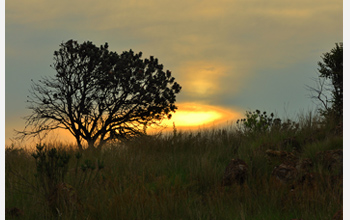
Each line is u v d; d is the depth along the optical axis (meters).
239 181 10.47
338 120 14.39
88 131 24.94
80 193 9.13
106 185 9.92
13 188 9.77
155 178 10.95
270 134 14.36
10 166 11.91
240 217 8.16
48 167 8.82
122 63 24.92
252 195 9.33
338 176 9.71
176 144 14.47
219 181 10.83
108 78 24.44
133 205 8.51
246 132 15.82
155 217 8.37
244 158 12.15
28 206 8.87
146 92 24.94
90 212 8.26
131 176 10.91
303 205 8.41
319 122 14.07
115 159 12.54
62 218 7.94
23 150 14.19
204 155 12.66
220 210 8.53
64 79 25.05
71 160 12.47
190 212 8.36
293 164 10.64
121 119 24.86
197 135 15.19
